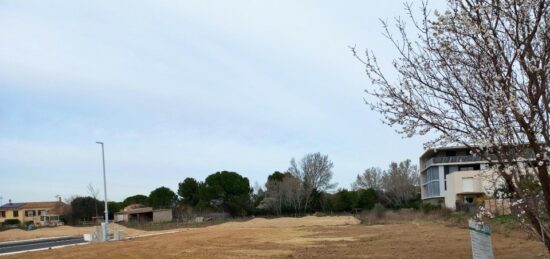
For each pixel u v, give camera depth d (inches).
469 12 230.2
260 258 791.7
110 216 3297.2
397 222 1946.4
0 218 4067.4
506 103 225.1
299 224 2110.0
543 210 241.9
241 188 3216.0
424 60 247.3
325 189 3272.6
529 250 738.8
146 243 1184.8
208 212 3125.0
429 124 247.6
